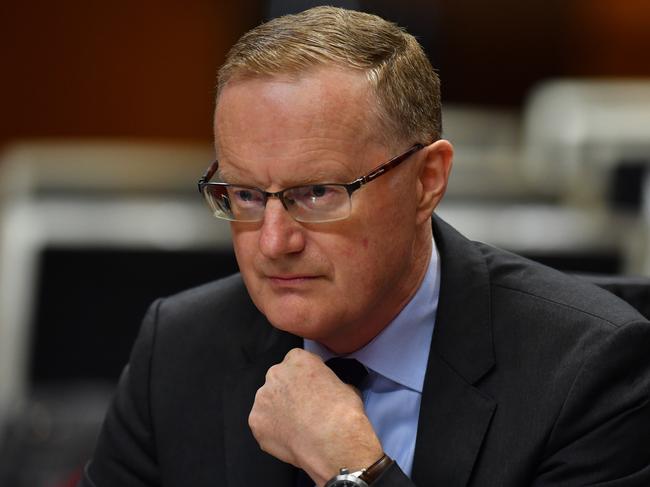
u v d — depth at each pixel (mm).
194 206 8789
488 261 4301
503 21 20734
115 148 19688
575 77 20891
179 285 8406
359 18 3736
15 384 8219
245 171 3609
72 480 6844
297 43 3574
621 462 3840
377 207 3672
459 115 14461
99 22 20094
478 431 3906
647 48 20641
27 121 20172
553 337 3986
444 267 4195
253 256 3723
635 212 8750
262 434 3902
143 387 4398
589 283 4262
